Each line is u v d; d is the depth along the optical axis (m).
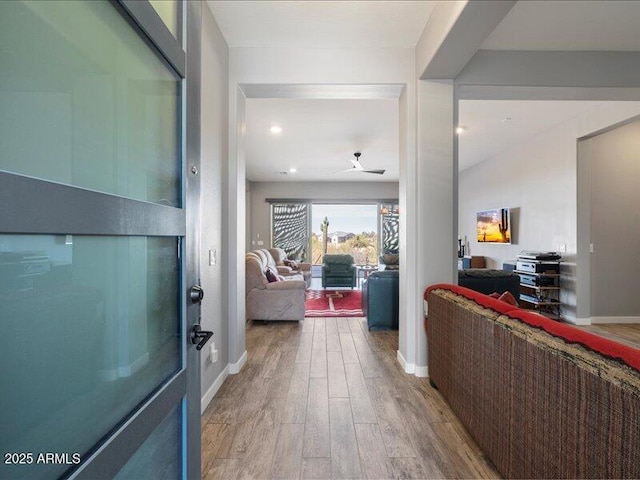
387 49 2.80
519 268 5.18
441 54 2.32
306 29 2.56
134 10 0.83
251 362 3.06
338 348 3.46
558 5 2.24
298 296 4.47
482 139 5.34
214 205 2.46
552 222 4.89
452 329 2.11
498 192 6.23
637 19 2.38
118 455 0.74
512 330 1.43
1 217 0.51
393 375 2.76
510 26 2.46
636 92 2.88
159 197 1.00
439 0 2.22
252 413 2.17
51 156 0.65
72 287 0.69
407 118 2.81
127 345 0.85
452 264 2.76
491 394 1.61
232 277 2.81
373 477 1.60
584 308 4.52
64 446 0.66
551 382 1.17
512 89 2.84
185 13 1.10
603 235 4.61
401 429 1.99
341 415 2.14
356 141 5.27
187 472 1.07
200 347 1.11
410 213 2.83
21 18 0.59
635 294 4.62
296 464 1.69
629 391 0.88
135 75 0.89
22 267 0.58
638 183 4.62
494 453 1.58
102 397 0.77
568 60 2.78
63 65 0.68
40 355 0.62
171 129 1.05
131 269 0.87
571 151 4.50
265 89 2.92
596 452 0.98
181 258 1.08
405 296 2.88
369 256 9.05
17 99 0.58
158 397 0.91
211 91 2.38
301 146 5.56
